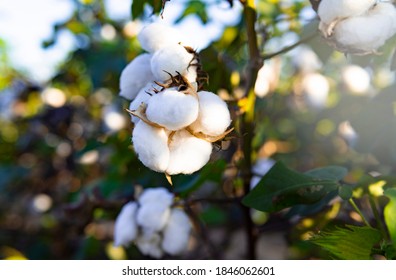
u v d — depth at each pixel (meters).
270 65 1.07
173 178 0.76
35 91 1.50
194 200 0.77
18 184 1.46
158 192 0.77
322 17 0.60
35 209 1.39
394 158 0.83
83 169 1.29
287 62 1.26
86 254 1.11
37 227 1.38
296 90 1.22
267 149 1.18
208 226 1.17
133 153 0.88
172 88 0.57
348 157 1.12
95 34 1.25
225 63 0.79
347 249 0.61
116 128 1.14
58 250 1.25
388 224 0.55
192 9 0.89
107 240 1.16
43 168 1.42
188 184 0.76
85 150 1.02
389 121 0.83
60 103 1.35
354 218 0.83
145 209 0.76
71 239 1.25
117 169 0.96
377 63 0.87
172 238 0.76
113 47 1.15
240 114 0.70
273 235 1.47
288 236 0.96
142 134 0.56
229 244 1.21
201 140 0.57
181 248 0.76
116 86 1.14
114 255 1.07
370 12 0.60
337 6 0.59
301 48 1.21
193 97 0.56
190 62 0.58
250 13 0.70
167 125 0.55
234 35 0.89
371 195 0.68
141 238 0.77
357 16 0.59
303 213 0.72
